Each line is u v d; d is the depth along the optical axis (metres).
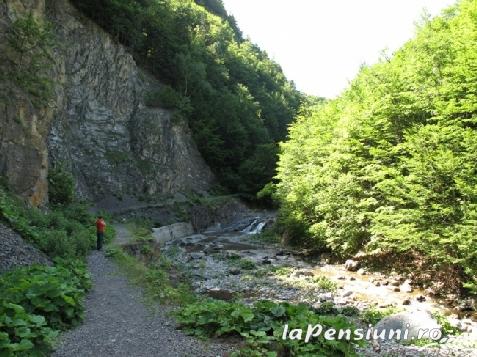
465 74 17.81
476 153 17.03
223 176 64.00
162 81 64.19
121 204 44.41
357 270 24.61
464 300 17.75
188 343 8.91
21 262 13.39
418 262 22.02
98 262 18.48
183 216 46.75
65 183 30.00
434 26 24.72
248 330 9.27
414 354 10.32
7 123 22.30
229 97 72.94
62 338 8.88
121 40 56.12
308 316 9.18
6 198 19.28
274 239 37.81
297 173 37.97
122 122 49.91
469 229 16.23
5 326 7.07
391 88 24.06
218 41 98.38
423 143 19.30
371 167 23.88
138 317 10.85
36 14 26.78
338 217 27.12
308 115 49.75
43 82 25.47
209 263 26.41
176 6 78.00
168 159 53.22
